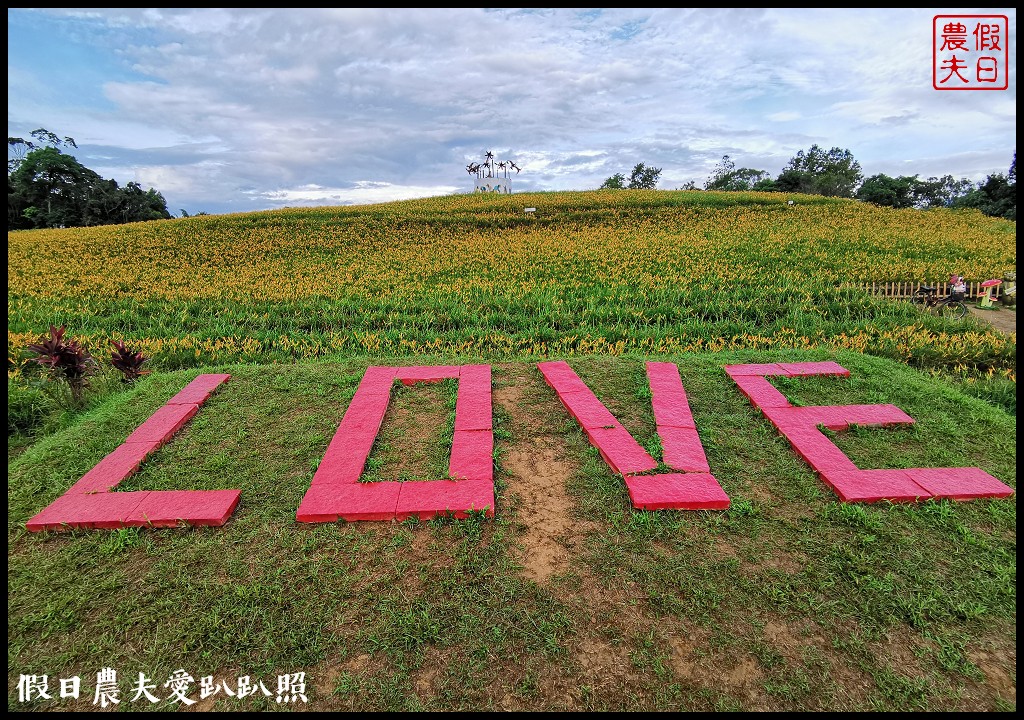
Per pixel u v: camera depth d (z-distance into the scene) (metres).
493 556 3.39
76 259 19.53
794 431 4.76
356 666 2.71
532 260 17.84
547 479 4.19
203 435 4.87
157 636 2.88
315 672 2.68
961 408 5.21
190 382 5.89
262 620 2.96
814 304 11.62
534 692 2.57
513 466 4.35
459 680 2.63
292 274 16.91
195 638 2.86
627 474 4.14
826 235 21.20
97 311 12.41
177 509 3.77
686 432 4.77
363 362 6.60
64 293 14.24
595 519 3.73
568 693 2.56
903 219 25.86
